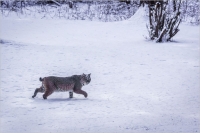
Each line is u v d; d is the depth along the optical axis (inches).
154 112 348.5
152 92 425.4
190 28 1070.4
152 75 507.2
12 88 425.7
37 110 344.5
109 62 577.3
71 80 388.8
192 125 311.9
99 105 367.2
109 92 423.2
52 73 500.7
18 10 1312.7
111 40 855.1
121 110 351.3
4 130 289.1
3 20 1118.4
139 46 747.4
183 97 407.8
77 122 311.6
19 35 901.8
